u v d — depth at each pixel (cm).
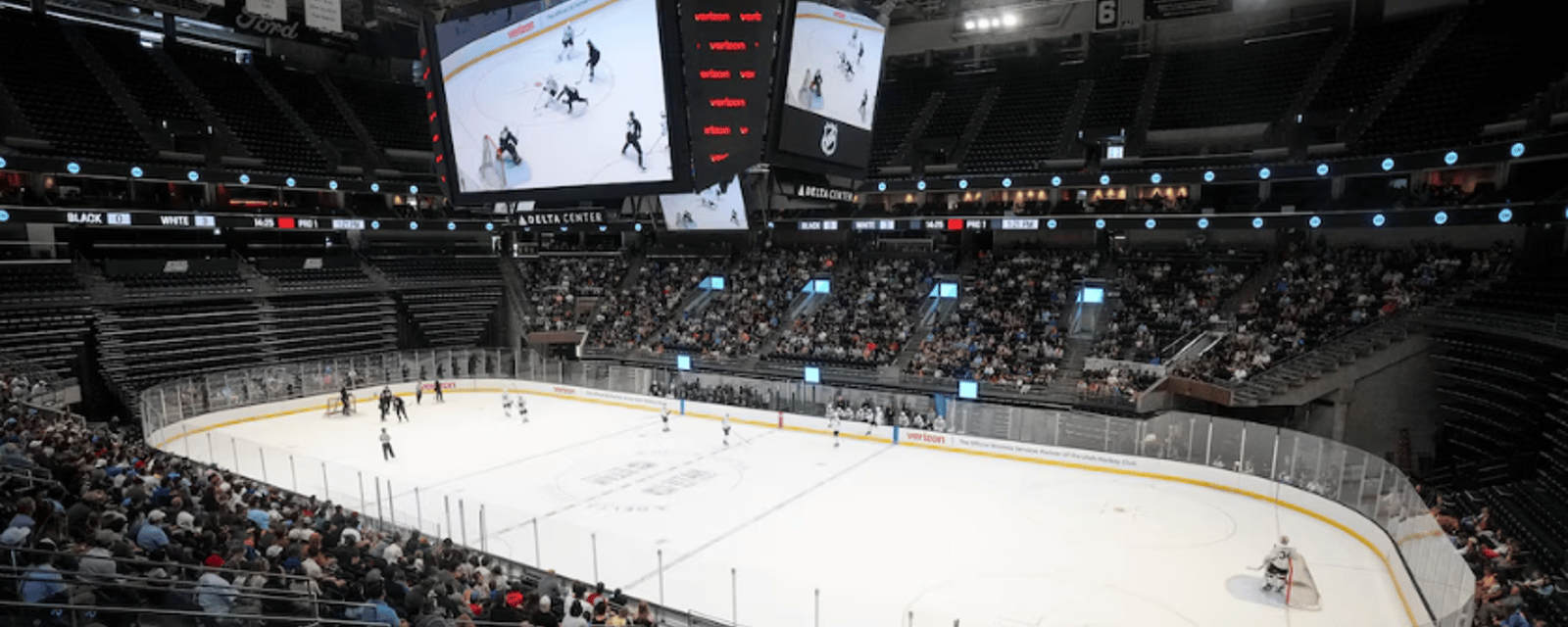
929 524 2427
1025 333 3806
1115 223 3828
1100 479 2892
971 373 3647
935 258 4600
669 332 4588
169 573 1079
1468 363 2747
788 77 1563
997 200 4494
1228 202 4028
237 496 1888
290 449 3316
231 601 1033
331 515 1803
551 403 4328
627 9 1573
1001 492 2748
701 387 4025
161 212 4066
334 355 4650
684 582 1986
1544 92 2938
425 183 4981
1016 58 4988
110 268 4050
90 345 3834
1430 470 2923
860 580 2016
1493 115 3081
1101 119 4234
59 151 3825
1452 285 3112
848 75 1712
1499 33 3456
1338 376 3066
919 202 4684
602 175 1681
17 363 3116
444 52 1838
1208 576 2028
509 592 1367
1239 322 3500
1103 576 2030
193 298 4197
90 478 1575
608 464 3097
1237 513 2505
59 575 848
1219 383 3116
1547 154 2617
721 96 1537
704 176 1576
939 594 1930
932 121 4712
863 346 4041
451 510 2458
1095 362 3547
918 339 4034
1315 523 2400
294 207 4691
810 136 1648
